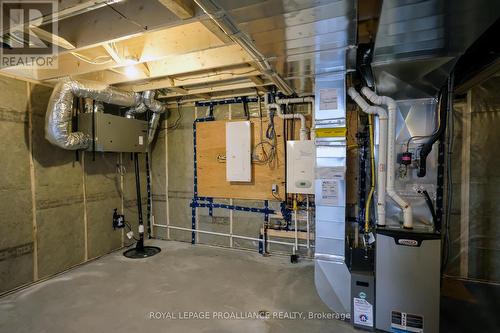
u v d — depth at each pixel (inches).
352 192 126.7
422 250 76.6
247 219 153.1
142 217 168.9
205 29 82.4
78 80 115.4
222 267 129.6
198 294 103.6
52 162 121.3
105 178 147.9
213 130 157.9
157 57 89.5
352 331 81.9
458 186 113.3
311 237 138.4
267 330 82.0
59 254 123.6
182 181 168.6
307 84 103.9
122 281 114.7
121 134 137.5
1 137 103.3
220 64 97.3
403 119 93.9
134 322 85.9
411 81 81.4
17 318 87.8
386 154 84.6
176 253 149.1
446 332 79.9
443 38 59.2
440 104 87.3
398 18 51.6
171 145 170.6
